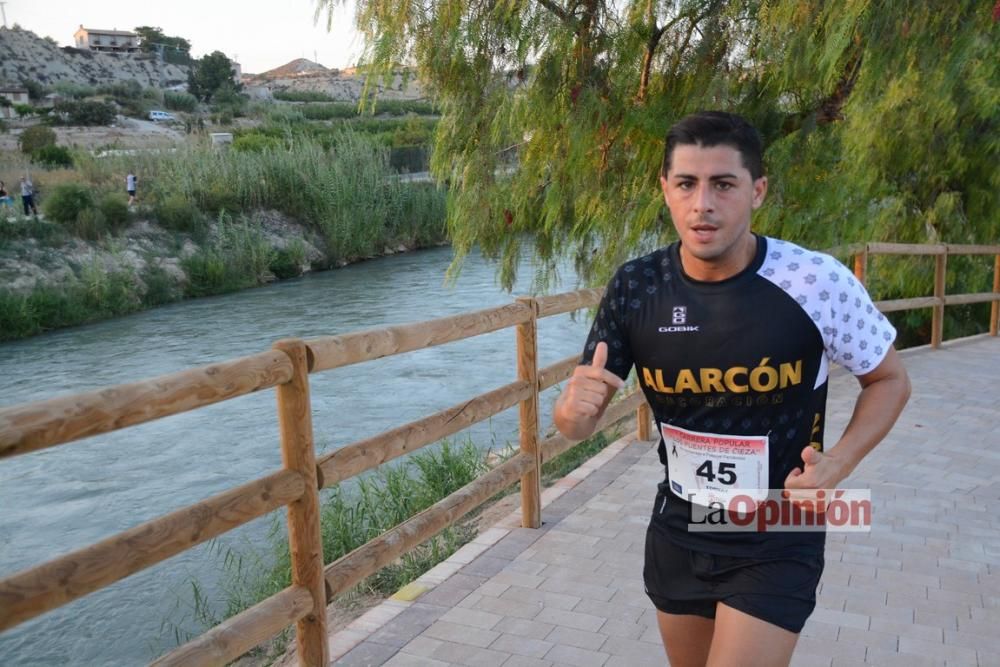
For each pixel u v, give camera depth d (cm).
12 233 2544
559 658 326
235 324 2186
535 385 452
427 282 2722
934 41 652
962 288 1172
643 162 743
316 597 293
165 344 1983
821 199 738
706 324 198
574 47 712
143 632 622
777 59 652
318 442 1134
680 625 219
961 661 319
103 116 7444
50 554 859
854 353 197
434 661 326
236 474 1076
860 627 345
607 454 591
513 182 780
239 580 640
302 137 3681
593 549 429
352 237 3391
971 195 1092
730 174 189
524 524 460
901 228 1102
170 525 233
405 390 1392
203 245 2920
